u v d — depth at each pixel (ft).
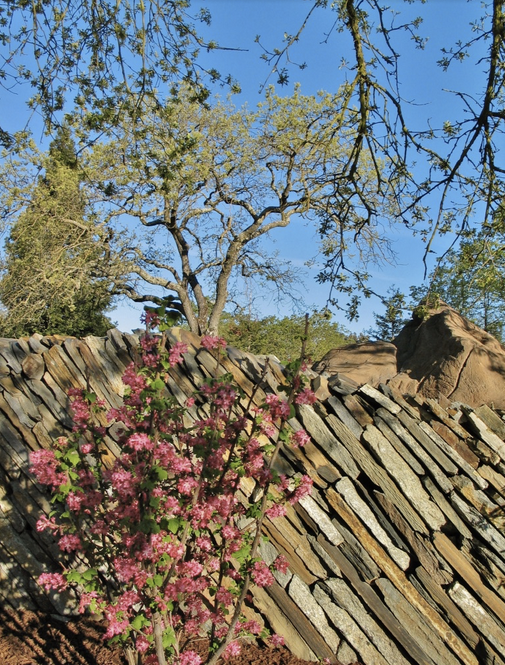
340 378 14.07
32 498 13.75
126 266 57.67
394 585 12.17
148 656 8.27
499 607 11.63
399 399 13.12
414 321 21.17
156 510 7.96
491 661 11.43
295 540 12.57
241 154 54.60
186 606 9.73
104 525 8.63
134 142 14.87
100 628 12.89
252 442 8.79
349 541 12.41
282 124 50.26
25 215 50.67
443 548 12.01
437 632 11.85
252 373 13.16
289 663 11.83
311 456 12.75
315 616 12.22
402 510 12.28
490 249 15.66
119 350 13.84
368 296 19.38
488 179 15.60
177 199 49.67
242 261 63.77
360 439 12.79
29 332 62.03
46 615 13.33
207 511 8.14
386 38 15.12
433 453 12.45
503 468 12.32
